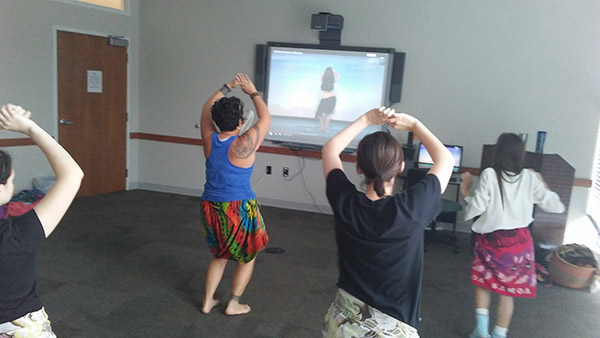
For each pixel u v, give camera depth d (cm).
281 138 576
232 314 304
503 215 263
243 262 291
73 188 139
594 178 480
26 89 499
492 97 501
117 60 595
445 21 504
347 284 146
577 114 477
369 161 144
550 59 478
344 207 142
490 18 490
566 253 392
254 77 577
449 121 518
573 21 466
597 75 466
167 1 597
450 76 511
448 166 147
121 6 596
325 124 556
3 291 137
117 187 624
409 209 135
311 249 443
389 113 157
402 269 139
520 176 267
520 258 262
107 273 358
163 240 441
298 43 554
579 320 325
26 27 491
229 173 271
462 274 400
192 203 585
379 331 141
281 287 354
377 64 526
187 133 617
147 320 292
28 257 139
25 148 507
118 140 614
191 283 351
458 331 299
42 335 149
